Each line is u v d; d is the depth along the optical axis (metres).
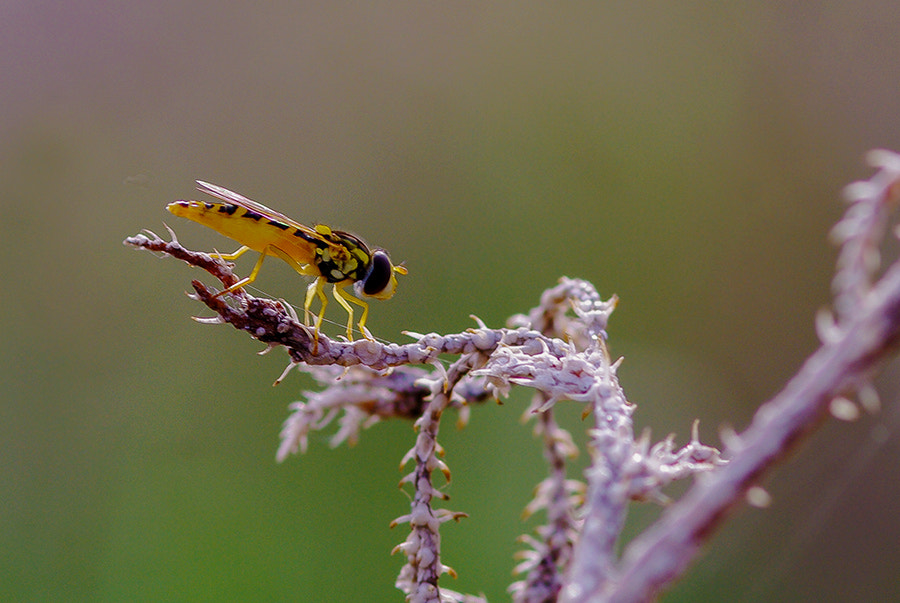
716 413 0.18
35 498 0.17
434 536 0.13
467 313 0.19
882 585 0.16
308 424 0.14
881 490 0.16
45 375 0.18
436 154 0.20
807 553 0.16
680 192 0.19
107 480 0.17
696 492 0.07
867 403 0.07
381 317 0.18
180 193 0.19
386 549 0.17
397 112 0.21
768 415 0.07
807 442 0.07
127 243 0.13
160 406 0.18
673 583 0.07
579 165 0.20
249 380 0.18
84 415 0.18
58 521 0.17
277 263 0.18
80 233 0.18
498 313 0.19
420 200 0.20
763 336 0.18
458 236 0.20
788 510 0.16
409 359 0.13
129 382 0.18
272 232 0.15
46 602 0.17
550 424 0.13
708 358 0.18
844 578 0.16
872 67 0.18
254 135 0.20
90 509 0.17
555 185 0.20
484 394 0.14
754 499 0.07
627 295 0.19
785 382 0.18
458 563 0.17
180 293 0.18
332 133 0.21
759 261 0.19
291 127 0.21
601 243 0.19
